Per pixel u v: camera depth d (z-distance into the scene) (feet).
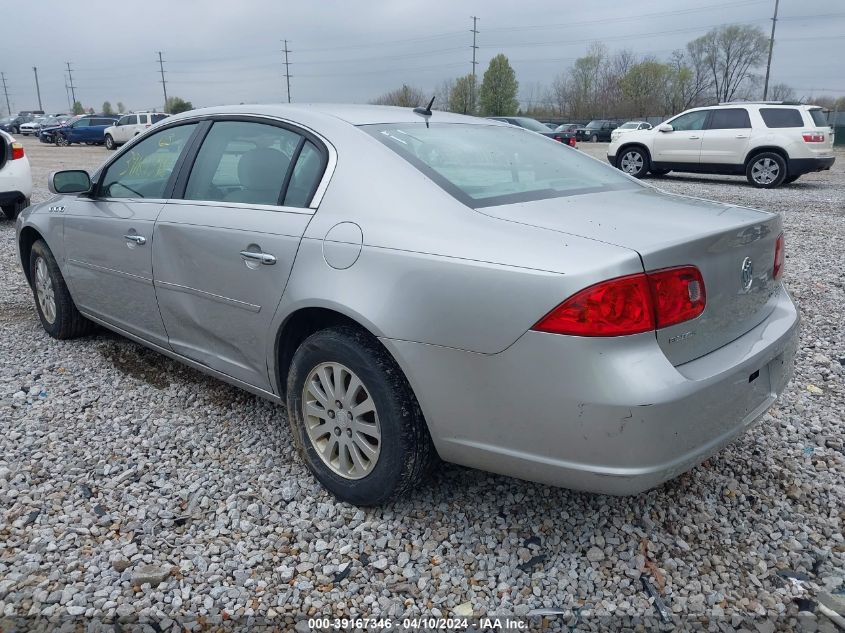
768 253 9.23
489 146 10.70
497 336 7.54
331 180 9.53
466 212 8.39
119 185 13.41
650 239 7.54
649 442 7.13
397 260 8.28
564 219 8.23
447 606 7.81
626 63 236.22
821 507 9.65
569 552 8.66
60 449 10.98
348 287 8.65
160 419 12.05
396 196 8.86
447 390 8.02
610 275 7.06
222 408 12.48
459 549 8.69
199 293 11.08
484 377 7.73
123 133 102.53
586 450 7.30
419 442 8.68
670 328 7.39
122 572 8.23
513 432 7.74
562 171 10.62
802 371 14.21
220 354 11.27
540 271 7.32
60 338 15.96
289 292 9.38
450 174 9.21
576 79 240.94
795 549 8.79
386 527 9.08
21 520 9.12
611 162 55.77
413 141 9.92
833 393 13.21
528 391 7.47
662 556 8.62
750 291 8.77
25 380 13.64
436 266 7.96
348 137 9.77
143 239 12.07
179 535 8.93
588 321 7.06
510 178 9.67
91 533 8.91
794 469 10.53
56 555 8.47
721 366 7.84
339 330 9.00
